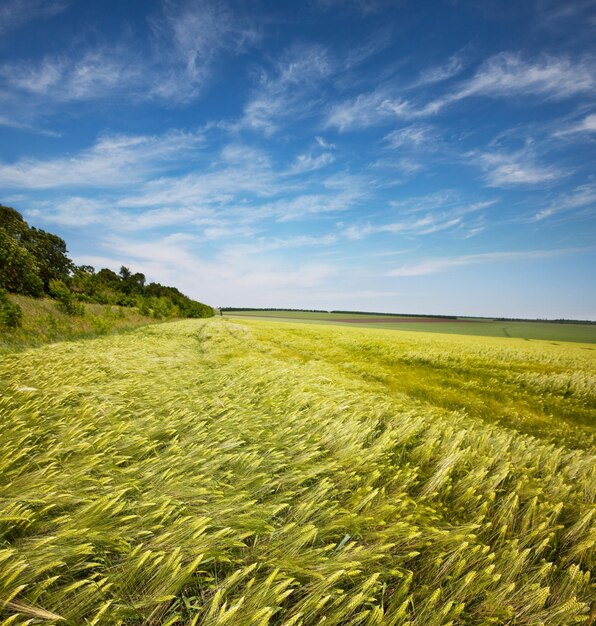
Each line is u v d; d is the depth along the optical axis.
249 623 1.51
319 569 1.90
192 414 4.21
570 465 3.83
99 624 1.53
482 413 8.12
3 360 6.57
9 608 1.49
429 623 1.70
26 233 40.16
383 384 10.22
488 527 2.60
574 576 2.11
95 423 3.67
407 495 2.90
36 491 2.22
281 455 3.24
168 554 1.89
